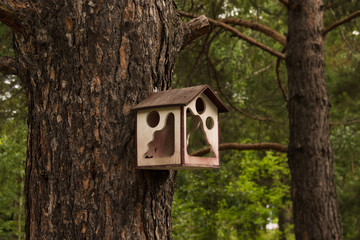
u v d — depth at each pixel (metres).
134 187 2.49
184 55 8.50
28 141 2.62
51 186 2.48
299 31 6.51
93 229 2.41
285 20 10.14
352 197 11.84
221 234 10.84
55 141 2.50
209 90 2.70
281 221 15.41
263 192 11.45
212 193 9.65
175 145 2.45
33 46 2.60
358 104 11.44
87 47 2.52
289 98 6.55
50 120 2.53
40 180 2.52
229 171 10.41
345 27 9.29
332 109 11.69
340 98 11.45
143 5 2.63
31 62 2.61
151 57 2.62
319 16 6.54
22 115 5.73
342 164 12.43
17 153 7.61
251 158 11.34
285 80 10.74
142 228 2.49
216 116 2.88
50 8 2.56
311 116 6.30
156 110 2.49
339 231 6.13
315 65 6.40
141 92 2.57
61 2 2.57
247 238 11.50
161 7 2.72
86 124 2.47
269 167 11.54
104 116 2.48
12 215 12.97
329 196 6.16
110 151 2.47
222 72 9.47
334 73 11.84
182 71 8.58
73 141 2.47
